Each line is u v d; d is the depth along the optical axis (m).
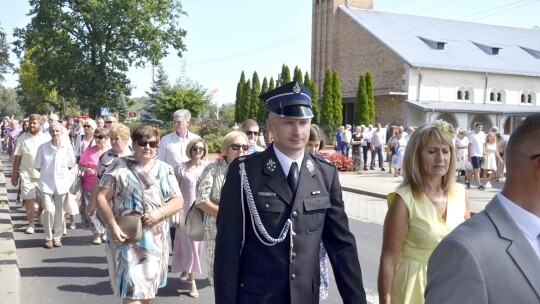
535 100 47.09
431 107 41.41
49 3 42.72
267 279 2.76
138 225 4.27
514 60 47.72
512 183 1.76
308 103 2.88
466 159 16.88
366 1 51.56
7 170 19.47
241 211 2.82
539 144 1.70
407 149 3.33
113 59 43.50
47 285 6.42
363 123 38.53
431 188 3.33
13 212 11.10
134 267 4.28
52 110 41.53
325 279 3.95
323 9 52.03
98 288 6.34
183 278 6.61
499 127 44.28
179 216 6.06
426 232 3.20
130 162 4.46
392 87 44.22
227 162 5.20
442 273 1.71
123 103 52.34
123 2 43.03
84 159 8.41
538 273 1.67
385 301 3.20
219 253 2.81
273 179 2.82
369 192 15.48
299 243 2.79
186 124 7.76
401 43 45.59
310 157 2.97
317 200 2.85
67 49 43.19
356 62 48.38
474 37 50.72
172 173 4.68
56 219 8.33
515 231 1.71
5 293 5.71
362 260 7.64
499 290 1.65
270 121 2.91
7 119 32.72
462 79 44.34
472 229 1.73
